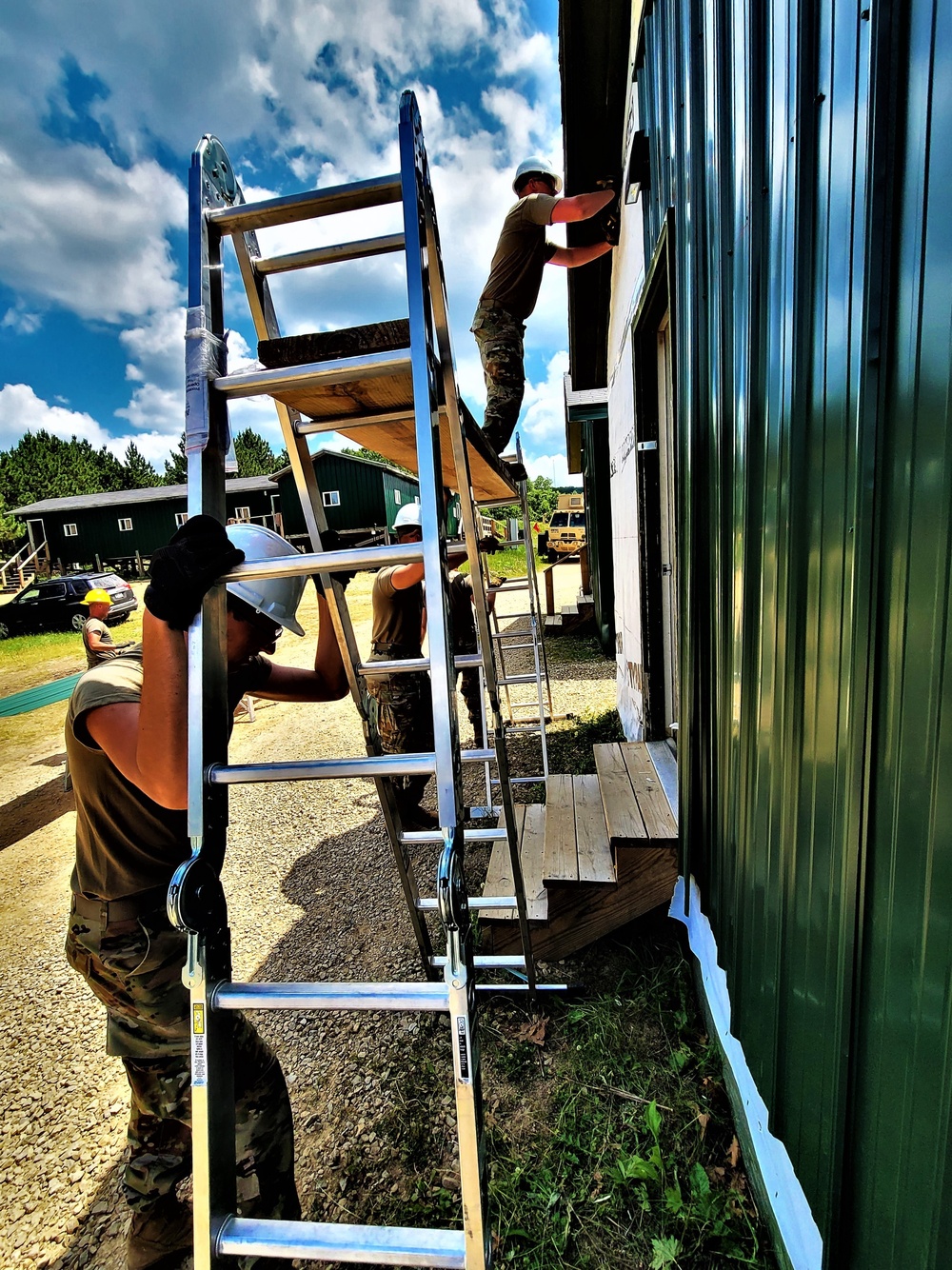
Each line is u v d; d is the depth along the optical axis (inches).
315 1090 86.6
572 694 265.6
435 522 41.2
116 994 54.8
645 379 132.8
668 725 141.1
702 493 78.6
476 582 78.4
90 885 54.5
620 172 154.6
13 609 652.1
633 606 159.5
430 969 101.2
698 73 71.7
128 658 57.4
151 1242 60.8
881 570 34.5
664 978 96.7
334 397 56.0
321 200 45.4
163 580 39.8
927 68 28.3
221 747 44.9
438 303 55.1
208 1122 39.9
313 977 108.0
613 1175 69.3
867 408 34.5
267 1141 55.9
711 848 79.0
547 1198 67.7
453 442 65.2
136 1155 59.7
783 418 48.1
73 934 55.5
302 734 259.0
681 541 91.3
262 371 44.4
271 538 62.9
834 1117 42.1
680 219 84.1
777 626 51.3
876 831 36.0
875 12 31.7
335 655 77.0
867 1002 37.7
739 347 59.3
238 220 46.4
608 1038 87.1
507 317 98.7
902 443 32.0
